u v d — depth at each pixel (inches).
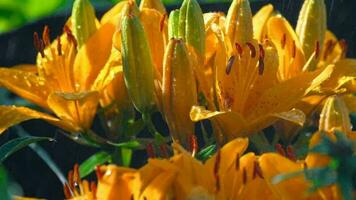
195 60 25.4
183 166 21.2
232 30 25.8
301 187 20.7
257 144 25.8
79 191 25.0
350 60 26.1
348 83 26.0
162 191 20.9
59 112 27.1
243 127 24.9
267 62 25.4
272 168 20.8
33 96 27.8
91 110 27.2
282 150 23.1
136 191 21.1
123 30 25.4
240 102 25.6
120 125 27.8
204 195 20.8
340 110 22.0
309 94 25.5
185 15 25.7
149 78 25.6
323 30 28.0
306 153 25.7
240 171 21.9
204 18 27.0
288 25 27.1
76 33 28.0
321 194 20.5
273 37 27.3
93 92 26.3
